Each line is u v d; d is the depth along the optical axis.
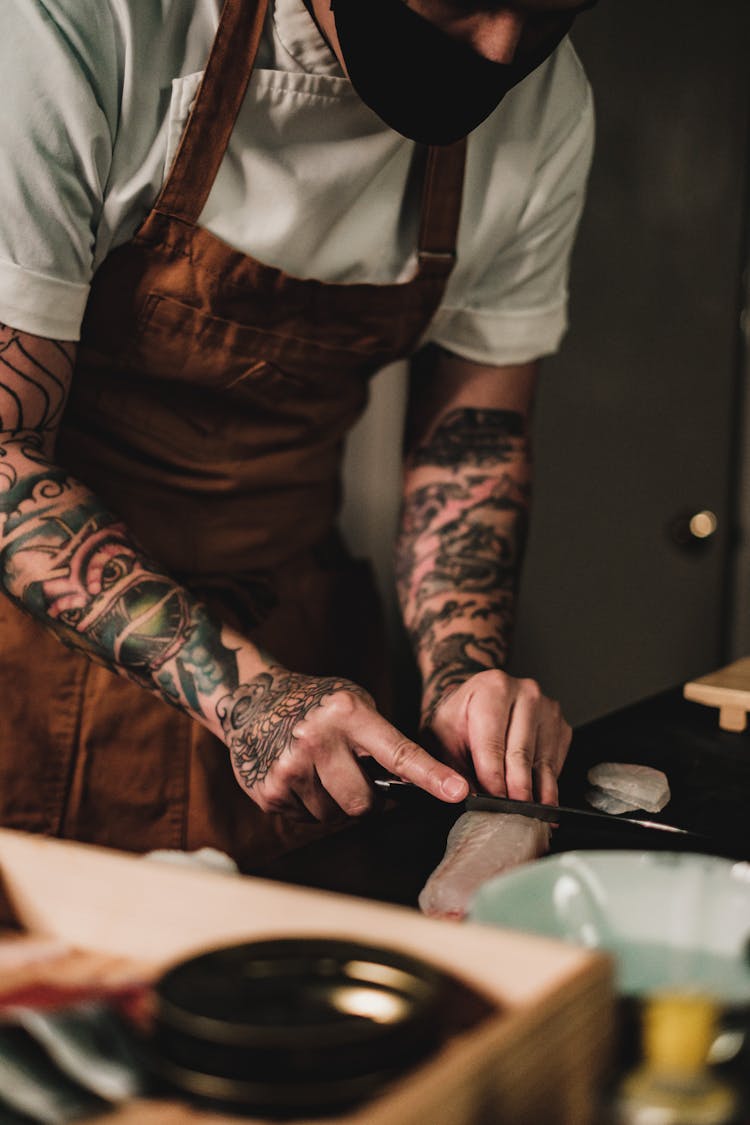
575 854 0.57
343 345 1.26
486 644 1.23
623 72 2.41
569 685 2.58
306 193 1.12
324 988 0.42
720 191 2.52
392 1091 0.37
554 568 2.53
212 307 1.16
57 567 1.02
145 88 1.02
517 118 1.24
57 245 1.01
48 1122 0.38
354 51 0.92
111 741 1.27
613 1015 0.45
